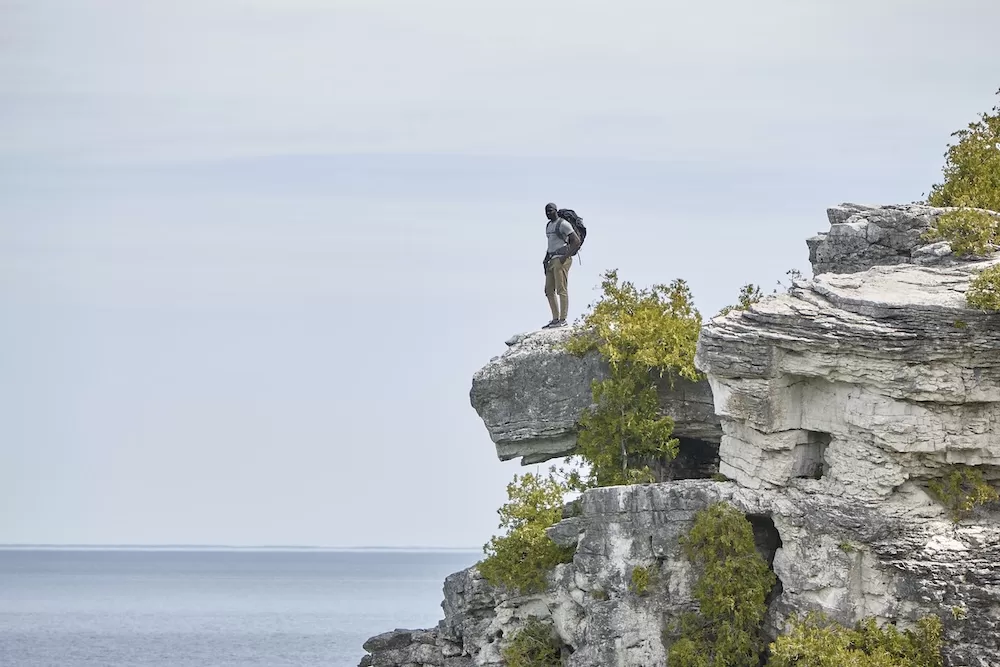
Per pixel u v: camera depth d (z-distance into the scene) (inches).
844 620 7342.5
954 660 7106.3
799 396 7628.0
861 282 7618.1
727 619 7662.4
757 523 7815.0
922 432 7234.3
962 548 7185.0
